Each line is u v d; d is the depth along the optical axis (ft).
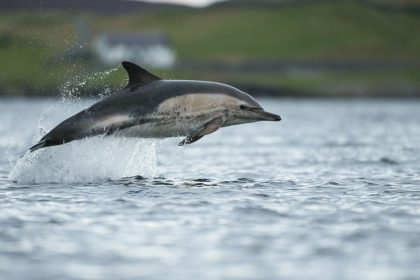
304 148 440.04
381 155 385.09
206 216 184.96
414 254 148.66
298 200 210.79
